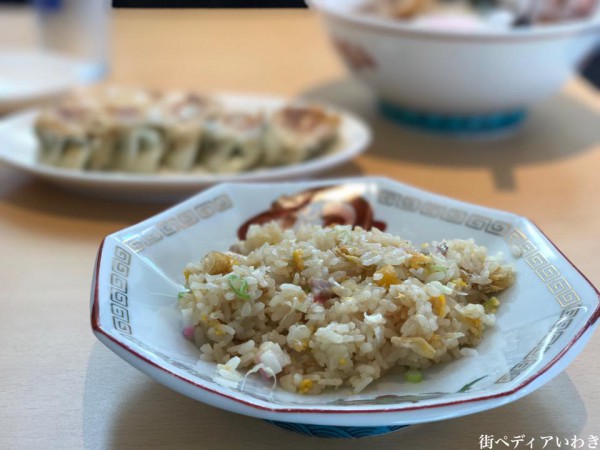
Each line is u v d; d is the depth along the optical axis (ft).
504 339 0.83
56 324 1.00
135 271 0.89
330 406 0.68
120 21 2.77
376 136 1.78
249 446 0.78
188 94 1.73
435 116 1.78
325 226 1.07
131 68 2.24
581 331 0.76
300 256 0.88
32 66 2.18
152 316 0.84
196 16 2.90
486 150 1.70
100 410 0.83
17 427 0.80
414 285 0.83
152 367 0.72
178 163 1.59
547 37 1.57
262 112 1.67
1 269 1.14
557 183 1.51
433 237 1.03
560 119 1.91
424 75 1.65
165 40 2.56
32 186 1.46
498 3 1.86
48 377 0.89
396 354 0.81
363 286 0.85
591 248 1.22
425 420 0.67
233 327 0.83
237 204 1.07
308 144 1.55
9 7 3.12
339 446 0.78
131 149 1.55
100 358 0.92
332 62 2.37
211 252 0.91
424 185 1.50
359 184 1.12
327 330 0.79
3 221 1.31
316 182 1.12
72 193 1.42
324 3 1.85
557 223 1.32
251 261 0.90
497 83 1.65
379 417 0.67
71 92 1.95
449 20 1.76
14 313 1.02
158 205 1.39
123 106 1.60
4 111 1.87
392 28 1.59
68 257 1.19
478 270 0.91
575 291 0.83
